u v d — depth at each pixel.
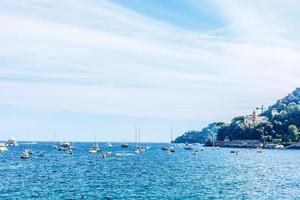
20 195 79.50
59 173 123.94
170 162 179.12
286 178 112.69
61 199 74.94
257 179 109.00
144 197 76.50
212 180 104.56
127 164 164.75
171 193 81.06
